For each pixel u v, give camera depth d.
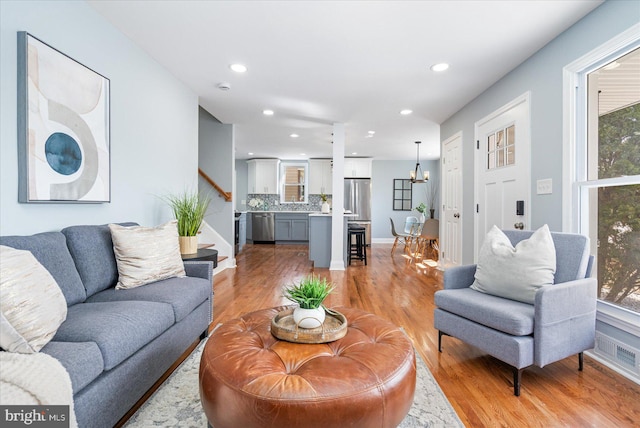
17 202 1.63
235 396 1.04
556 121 2.44
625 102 1.96
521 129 2.88
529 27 2.31
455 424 1.44
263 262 5.72
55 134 1.80
